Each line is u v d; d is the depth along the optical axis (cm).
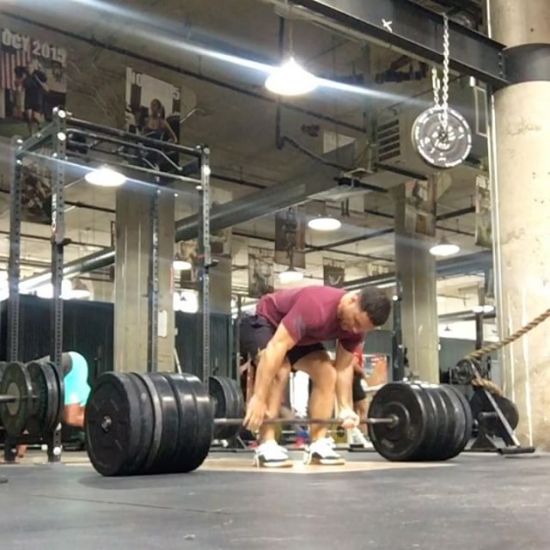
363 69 944
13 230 567
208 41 933
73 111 1076
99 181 755
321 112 1111
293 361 412
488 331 2108
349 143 1062
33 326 987
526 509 208
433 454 447
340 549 144
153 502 230
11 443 500
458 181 1361
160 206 1135
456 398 461
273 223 1608
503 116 589
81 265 1645
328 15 489
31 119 808
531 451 518
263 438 412
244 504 222
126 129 903
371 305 376
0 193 1331
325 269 1873
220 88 1038
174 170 755
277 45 941
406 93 935
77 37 909
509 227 579
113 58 959
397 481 304
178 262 1405
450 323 2509
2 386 504
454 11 819
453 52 550
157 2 859
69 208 1466
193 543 152
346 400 421
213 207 1318
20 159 577
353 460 474
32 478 334
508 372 569
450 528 171
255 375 405
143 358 1091
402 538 157
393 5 516
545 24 585
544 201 568
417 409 444
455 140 541
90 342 1055
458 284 2295
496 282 591
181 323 1162
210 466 414
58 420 489
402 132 963
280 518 190
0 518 194
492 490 264
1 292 1809
